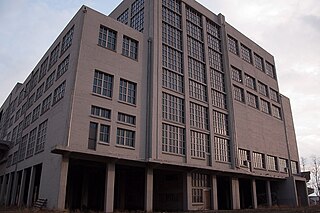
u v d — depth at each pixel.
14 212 25.12
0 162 51.56
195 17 42.62
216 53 44.19
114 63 31.12
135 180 36.44
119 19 42.78
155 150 30.70
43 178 29.25
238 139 41.84
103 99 29.03
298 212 25.84
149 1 37.34
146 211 28.22
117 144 28.62
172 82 35.62
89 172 35.50
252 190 41.50
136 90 32.09
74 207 34.72
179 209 32.62
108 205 26.06
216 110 40.16
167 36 37.09
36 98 41.31
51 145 29.16
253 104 48.91
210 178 35.84
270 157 48.62
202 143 36.59
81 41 29.28
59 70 33.47
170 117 33.84
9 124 57.12
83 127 26.94
